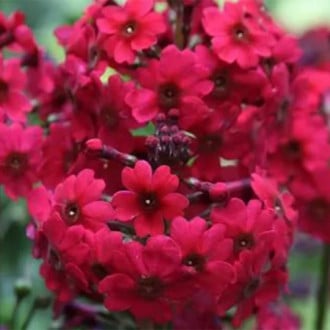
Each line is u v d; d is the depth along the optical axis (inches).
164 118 15.0
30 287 18.3
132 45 15.5
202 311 16.1
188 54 15.3
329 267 20.3
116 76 15.3
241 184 15.5
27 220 20.7
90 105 15.8
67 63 16.2
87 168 15.3
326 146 17.7
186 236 14.5
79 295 16.6
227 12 15.8
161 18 15.6
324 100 18.5
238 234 14.8
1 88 17.0
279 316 18.1
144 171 14.7
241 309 15.4
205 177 15.8
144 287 14.6
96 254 14.6
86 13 16.3
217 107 15.7
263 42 15.9
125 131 15.5
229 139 15.8
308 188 18.0
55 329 17.8
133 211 14.7
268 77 16.1
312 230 18.4
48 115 17.3
